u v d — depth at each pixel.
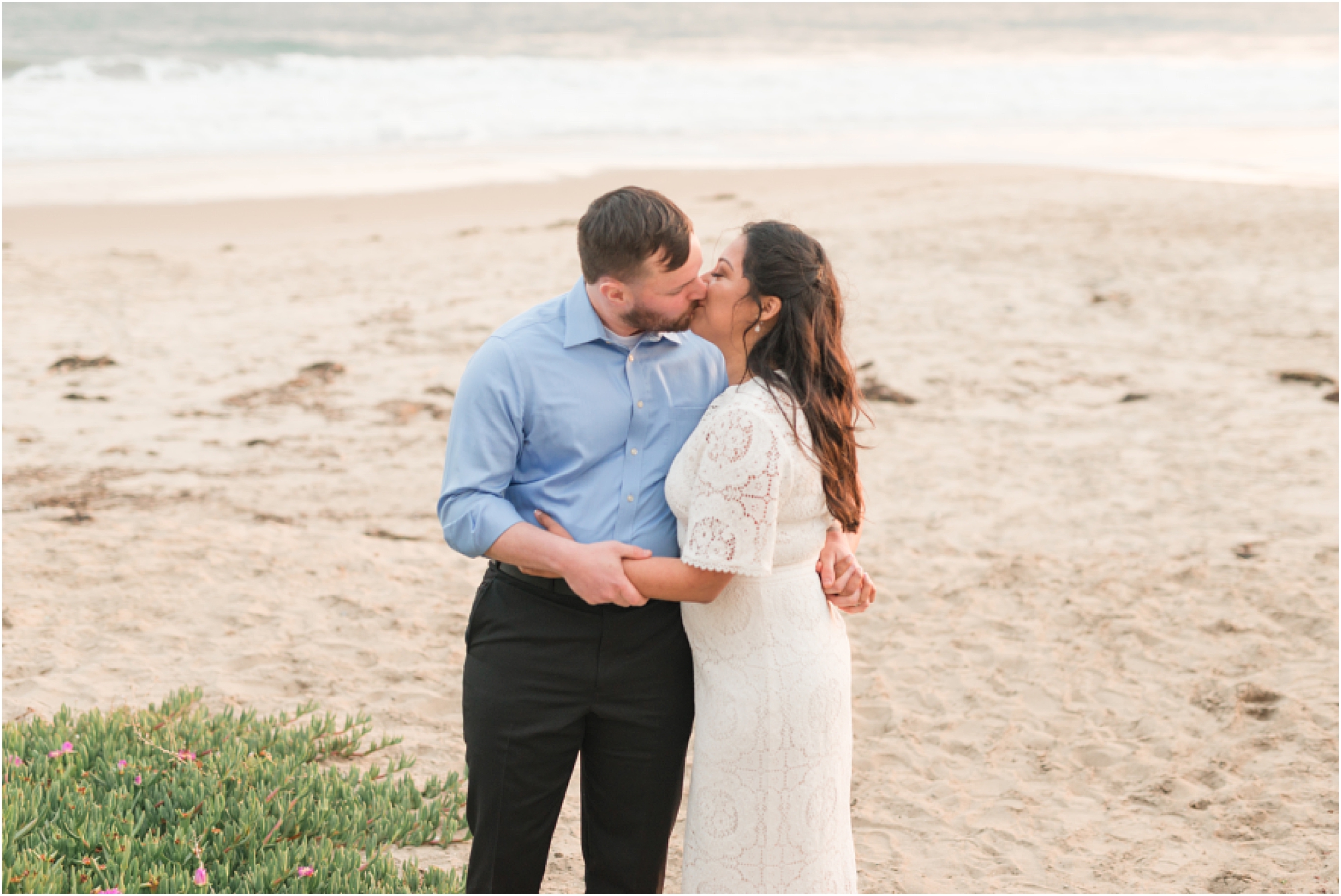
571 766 2.81
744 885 2.66
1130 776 4.24
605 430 2.71
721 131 27.50
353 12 54.56
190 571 5.98
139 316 11.80
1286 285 12.62
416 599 5.79
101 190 18.73
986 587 5.92
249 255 14.86
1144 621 5.44
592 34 50.75
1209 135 27.39
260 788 3.75
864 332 11.09
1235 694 4.71
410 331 11.22
